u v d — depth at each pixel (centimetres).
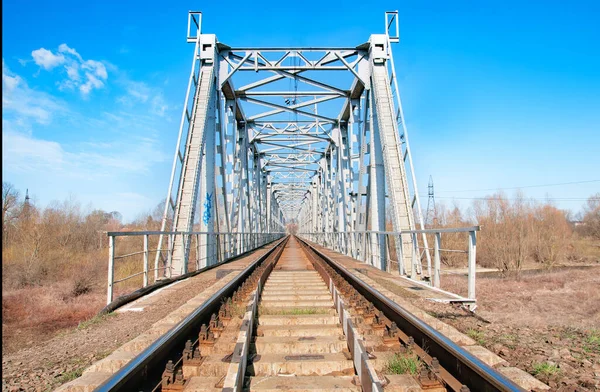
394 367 385
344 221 2608
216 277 1062
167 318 538
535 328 577
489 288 1916
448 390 351
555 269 3083
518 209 3950
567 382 358
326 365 411
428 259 950
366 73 1748
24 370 395
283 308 682
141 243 2864
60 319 1066
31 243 2388
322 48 1775
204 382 350
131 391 305
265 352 463
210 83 1570
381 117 1509
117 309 677
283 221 12019
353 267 1277
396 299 685
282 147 3647
